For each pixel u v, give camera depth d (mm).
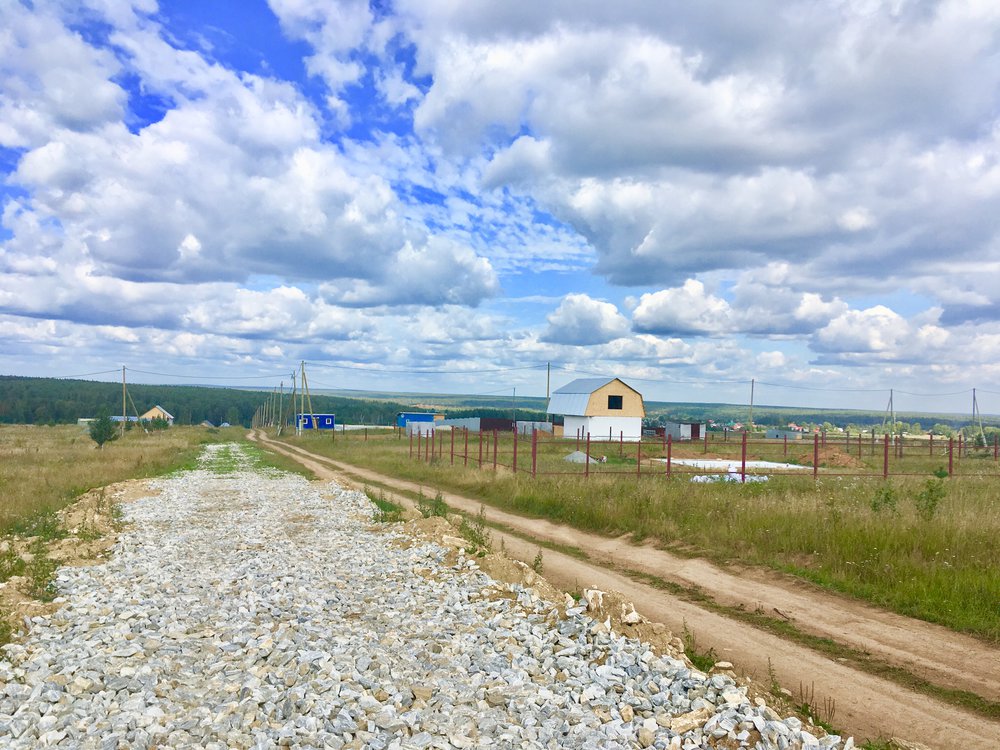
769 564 13609
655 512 18156
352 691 7160
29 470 33188
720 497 19172
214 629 9672
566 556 15531
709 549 15117
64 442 61688
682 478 27250
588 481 24125
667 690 7297
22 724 6332
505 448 53812
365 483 32031
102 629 9430
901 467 37281
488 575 12711
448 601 11125
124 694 7137
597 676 7750
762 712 6668
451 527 17359
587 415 63906
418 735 6246
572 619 9461
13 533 17109
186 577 13023
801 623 10352
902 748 6324
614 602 9516
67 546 15195
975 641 9320
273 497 26578
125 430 86375
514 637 9219
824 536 14062
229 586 12305
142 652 8477
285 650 8617
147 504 23875
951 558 11992
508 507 23125
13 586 11297
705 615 10875
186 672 7934
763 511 16641
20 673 7684
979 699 7520
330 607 10891
